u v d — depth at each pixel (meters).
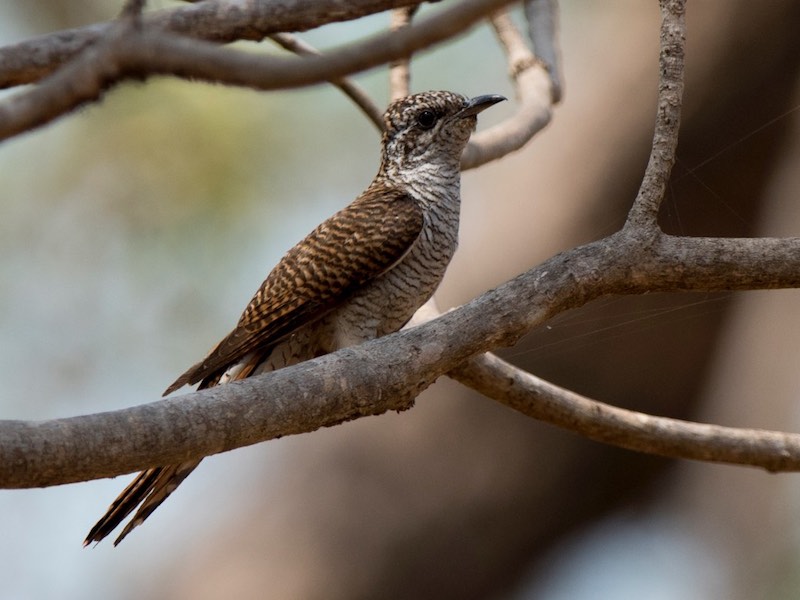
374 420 14.12
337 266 8.37
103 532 6.93
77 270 13.88
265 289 8.43
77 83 3.69
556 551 14.58
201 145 13.65
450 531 13.70
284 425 5.61
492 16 3.92
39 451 5.01
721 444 8.10
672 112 6.03
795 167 13.65
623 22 14.90
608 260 5.95
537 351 13.83
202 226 13.72
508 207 14.59
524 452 13.88
